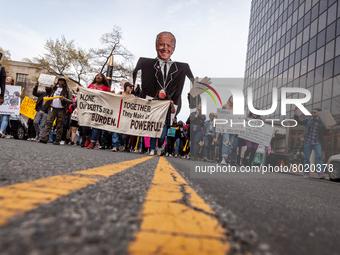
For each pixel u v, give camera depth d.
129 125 7.14
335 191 2.78
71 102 6.62
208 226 0.82
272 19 26.41
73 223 0.66
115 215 0.79
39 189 1.00
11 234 0.53
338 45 15.47
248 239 0.76
